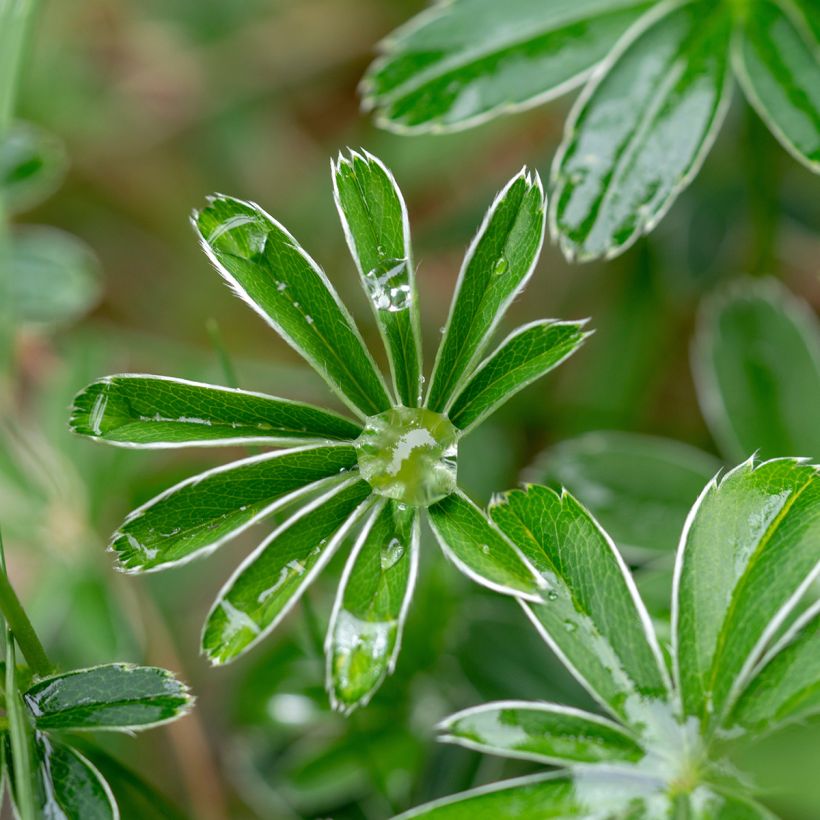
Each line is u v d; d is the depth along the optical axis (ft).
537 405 1.44
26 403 1.53
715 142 1.47
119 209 1.72
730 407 1.25
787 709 1.07
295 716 1.24
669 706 1.07
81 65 1.77
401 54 1.20
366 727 1.24
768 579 1.07
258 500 1.07
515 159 1.71
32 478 1.32
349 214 1.07
